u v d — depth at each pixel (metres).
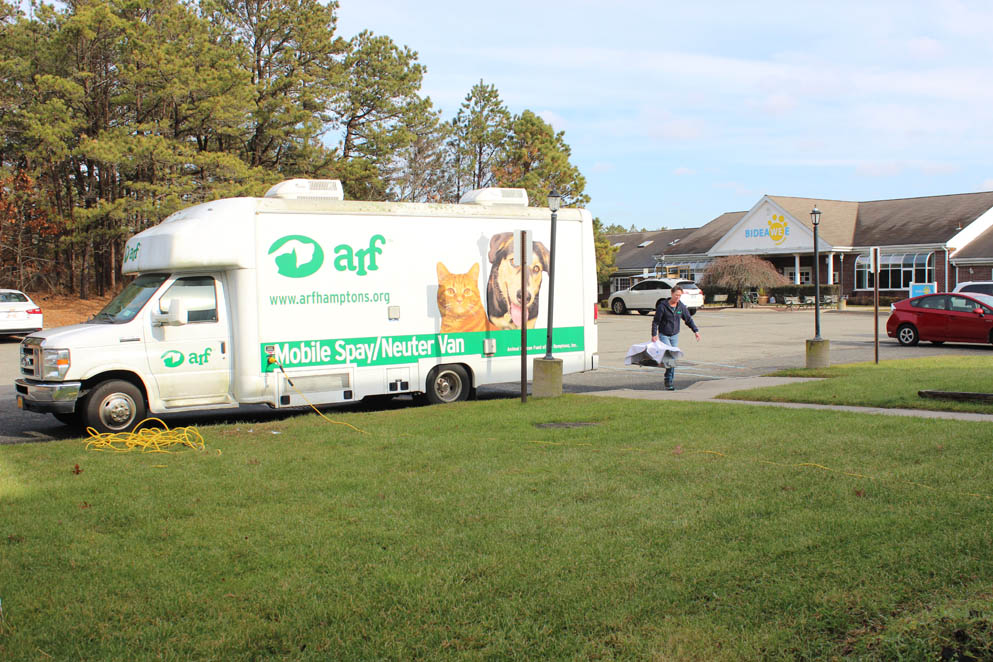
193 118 34.31
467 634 4.17
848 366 16.42
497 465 7.71
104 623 4.35
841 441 8.22
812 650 3.85
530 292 13.36
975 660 3.60
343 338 11.81
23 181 37.00
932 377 13.38
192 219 10.95
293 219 11.44
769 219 51.50
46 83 31.95
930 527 5.36
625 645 3.99
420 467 7.73
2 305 24.80
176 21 33.09
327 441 9.16
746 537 5.39
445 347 12.65
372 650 4.02
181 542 5.60
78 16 32.41
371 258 12.01
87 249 37.75
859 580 4.56
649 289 41.62
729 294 49.50
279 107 35.88
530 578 4.84
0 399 14.16
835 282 50.41
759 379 15.20
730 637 4.01
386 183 41.53
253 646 4.09
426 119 40.56
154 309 10.70
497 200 13.10
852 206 54.66
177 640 4.16
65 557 5.33
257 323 11.20
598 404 11.73
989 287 24.52
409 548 5.40
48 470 7.87
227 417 12.42
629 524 5.77
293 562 5.18
